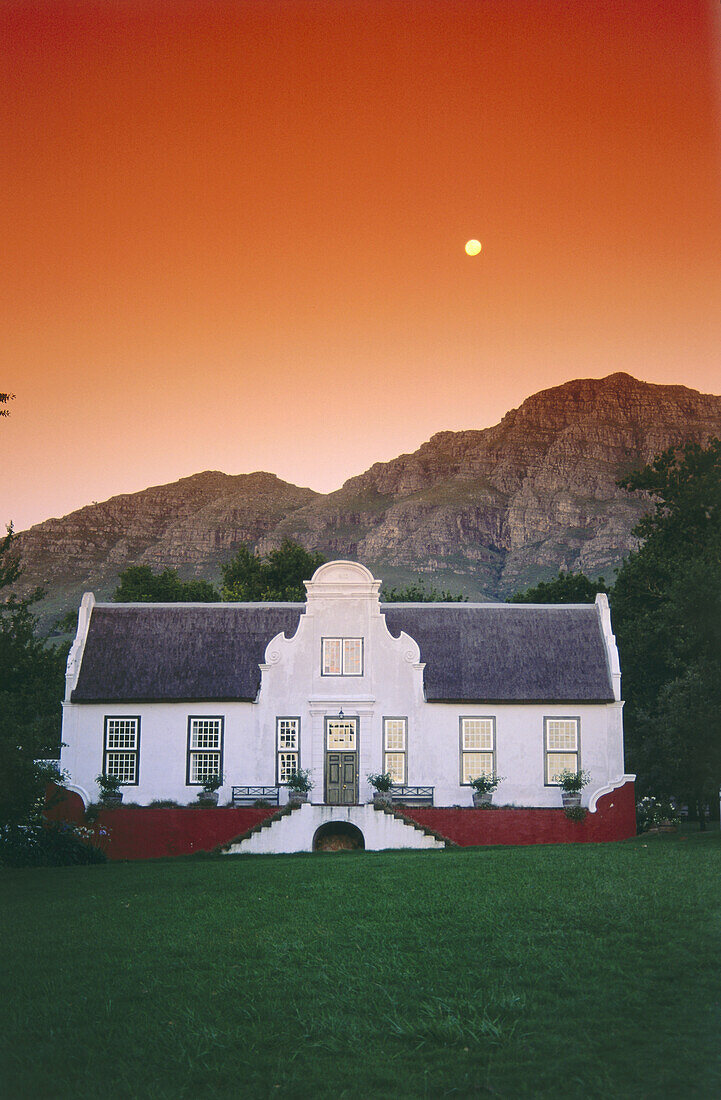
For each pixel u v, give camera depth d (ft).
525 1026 53.42
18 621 142.82
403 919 74.74
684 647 133.39
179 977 63.05
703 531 191.62
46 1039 53.83
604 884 83.20
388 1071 49.21
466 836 142.00
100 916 80.84
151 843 142.20
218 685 152.05
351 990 59.72
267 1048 52.60
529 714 151.23
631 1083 46.91
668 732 130.93
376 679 151.84
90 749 150.10
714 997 56.03
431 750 150.30
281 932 72.69
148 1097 47.09
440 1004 56.75
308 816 137.18
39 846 124.36
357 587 153.69
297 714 151.12
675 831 157.07
